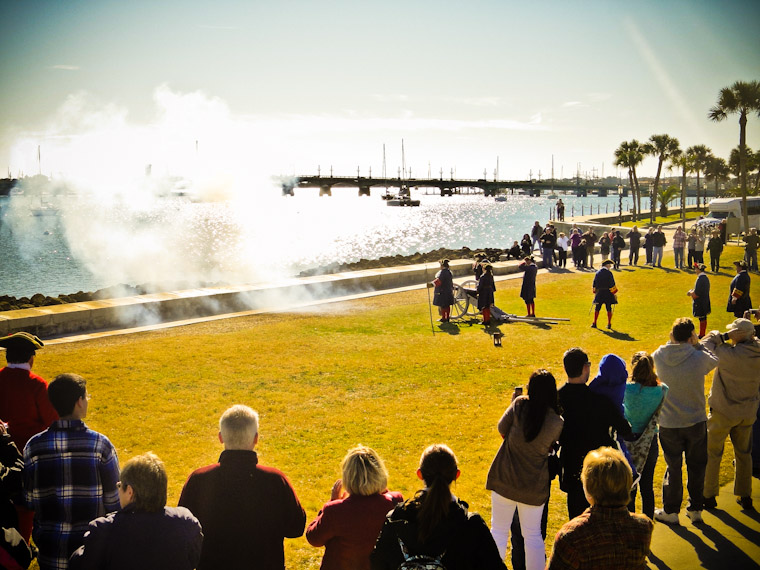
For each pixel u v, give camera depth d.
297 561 5.67
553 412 4.75
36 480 4.02
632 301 21.17
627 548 3.23
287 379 11.69
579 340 15.31
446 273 17.44
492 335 15.88
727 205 46.03
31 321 14.75
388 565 3.29
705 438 5.98
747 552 5.52
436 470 3.34
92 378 11.52
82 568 3.25
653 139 73.12
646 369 5.49
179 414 9.70
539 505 4.81
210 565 3.78
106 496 4.14
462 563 3.24
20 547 4.17
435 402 10.44
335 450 8.31
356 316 18.03
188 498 3.85
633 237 30.19
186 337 15.05
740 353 6.15
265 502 3.82
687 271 27.73
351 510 3.83
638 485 5.85
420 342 14.91
